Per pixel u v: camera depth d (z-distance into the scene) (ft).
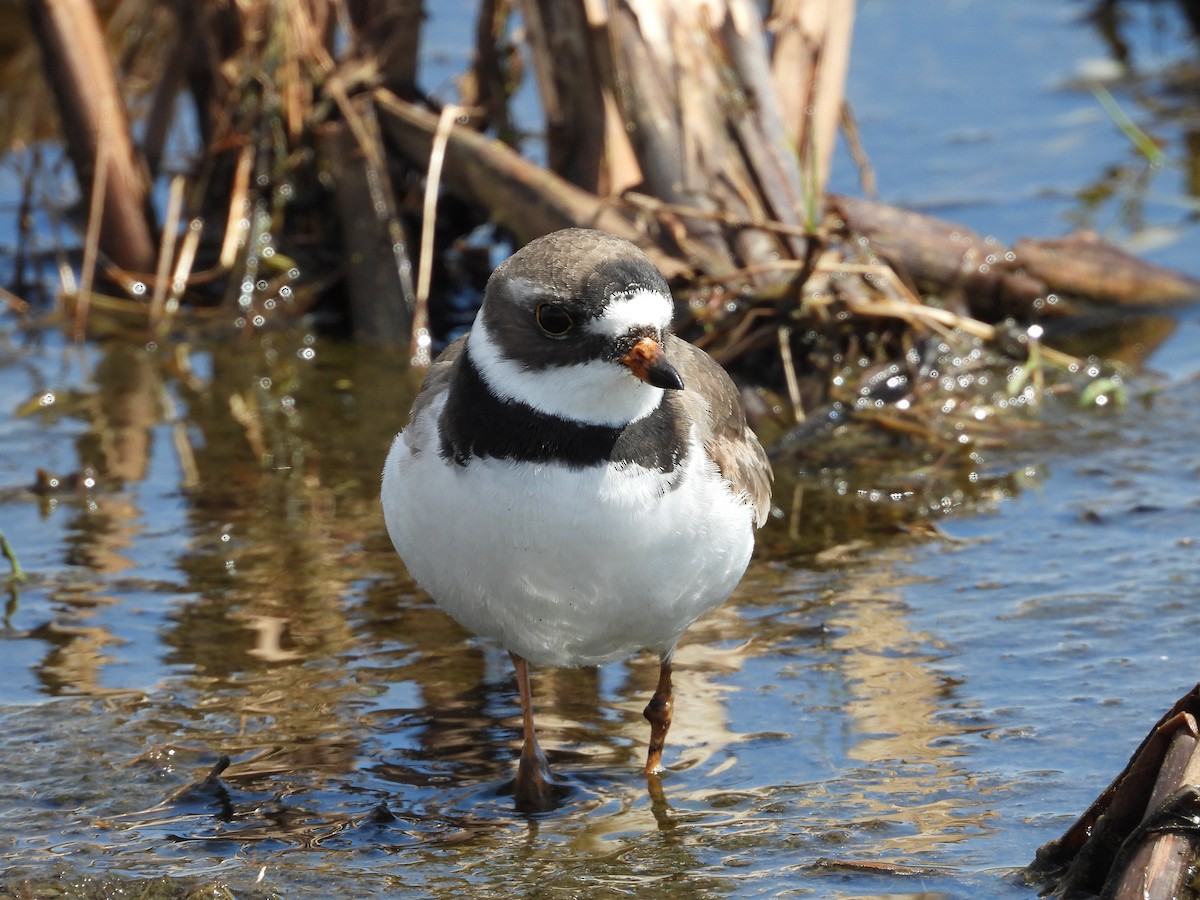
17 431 42.11
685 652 31.81
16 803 26.89
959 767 27.30
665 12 44.06
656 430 24.57
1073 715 28.63
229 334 47.78
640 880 24.54
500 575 24.99
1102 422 41.45
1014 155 56.65
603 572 24.75
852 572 34.65
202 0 48.42
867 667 30.83
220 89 48.91
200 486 39.19
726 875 24.54
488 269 50.44
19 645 32.12
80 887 24.32
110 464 40.32
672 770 27.96
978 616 32.45
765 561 35.42
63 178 56.29
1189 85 61.26
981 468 39.24
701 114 43.62
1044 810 25.84
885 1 70.44
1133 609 32.27
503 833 26.21
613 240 24.53
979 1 70.38
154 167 50.85
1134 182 54.34
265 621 33.17
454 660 31.91
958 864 24.41
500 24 48.60
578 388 23.98
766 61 44.75
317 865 25.16
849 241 41.75
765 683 30.50
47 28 48.06
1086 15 68.23
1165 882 21.63
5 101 60.39
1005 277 45.65
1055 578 33.83
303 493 38.81
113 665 31.42
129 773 27.84
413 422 26.12
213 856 25.43
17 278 50.31
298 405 43.73
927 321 42.93
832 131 46.16
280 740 29.04
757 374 43.19
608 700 30.58
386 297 47.34
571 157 46.57
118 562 35.47
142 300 49.14
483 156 45.88
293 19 47.78
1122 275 46.83
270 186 48.49
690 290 41.96
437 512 24.98
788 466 39.70
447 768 28.32
